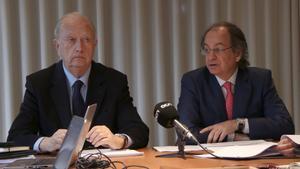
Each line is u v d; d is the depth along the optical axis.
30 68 3.97
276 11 4.30
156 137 4.16
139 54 4.09
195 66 4.15
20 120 2.66
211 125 2.81
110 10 4.09
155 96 4.16
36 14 4.00
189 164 1.85
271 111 2.89
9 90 3.93
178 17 4.14
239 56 2.95
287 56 4.29
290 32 4.30
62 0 3.97
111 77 2.85
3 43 3.93
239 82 2.94
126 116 2.74
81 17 2.76
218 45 2.85
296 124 4.31
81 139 1.72
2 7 3.91
